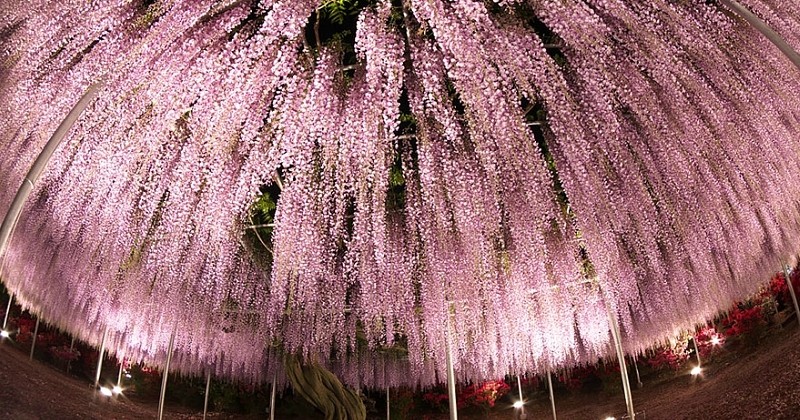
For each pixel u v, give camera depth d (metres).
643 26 4.93
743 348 9.77
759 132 5.82
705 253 7.64
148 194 5.84
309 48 4.79
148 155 5.53
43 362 10.20
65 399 8.88
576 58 5.14
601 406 11.70
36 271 8.23
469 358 11.48
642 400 10.71
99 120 5.12
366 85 4.80
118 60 4.66
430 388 13.87
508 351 10.84
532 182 6.17
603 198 6.27
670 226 7.18
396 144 6.07
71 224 6.83
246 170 5.41
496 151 5.71
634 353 11.12
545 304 8.56
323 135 5.00
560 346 9.79
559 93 5.12
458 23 4.21
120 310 9.23
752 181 6.36
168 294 8.95
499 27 4.46
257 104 4.90
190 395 12.88
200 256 7.55
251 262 8.63
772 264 7.79
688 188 6.43
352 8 4.62
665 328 9.91
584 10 4.48
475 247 6.55
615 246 7.07
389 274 7.30
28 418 7.36
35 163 3.90
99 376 11.03
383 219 5.86
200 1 4.46
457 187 5.98
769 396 7.19
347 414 8.90
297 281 7.08
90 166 5.70
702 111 5.68
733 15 5.18
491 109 4.71
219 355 11.36
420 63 4.59
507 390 13.76
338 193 5.88
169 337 9.79
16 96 4.99
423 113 5.29
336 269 7.96
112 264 7.93
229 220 5.73
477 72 4.35
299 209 5.93
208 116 4.86
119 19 4.63
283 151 4.93
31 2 4.75
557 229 7.85
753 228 7.01
